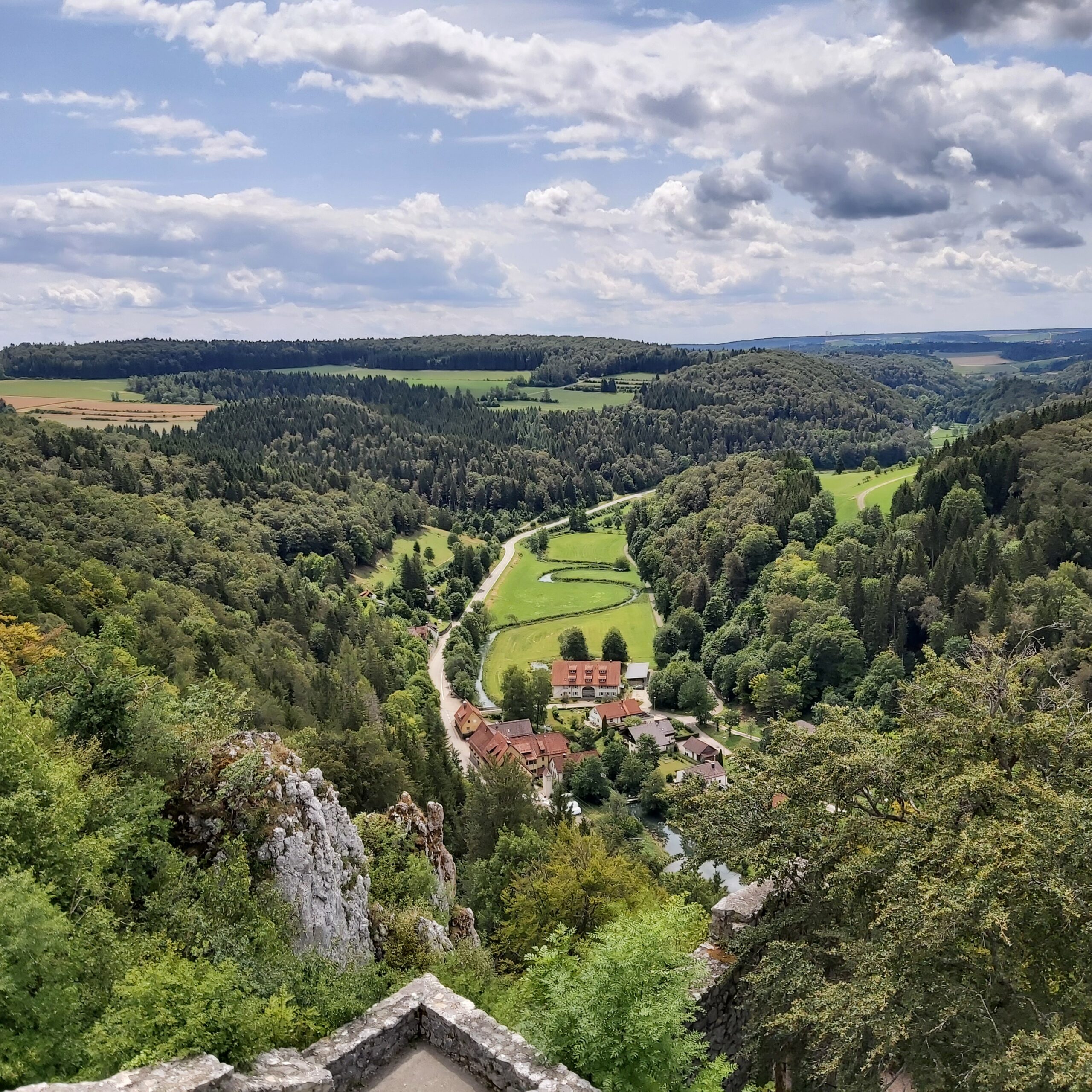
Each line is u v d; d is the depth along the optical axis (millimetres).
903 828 17172
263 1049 14297
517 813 50281
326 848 23703
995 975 15078
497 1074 14711
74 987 13875
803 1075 17531
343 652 90125
